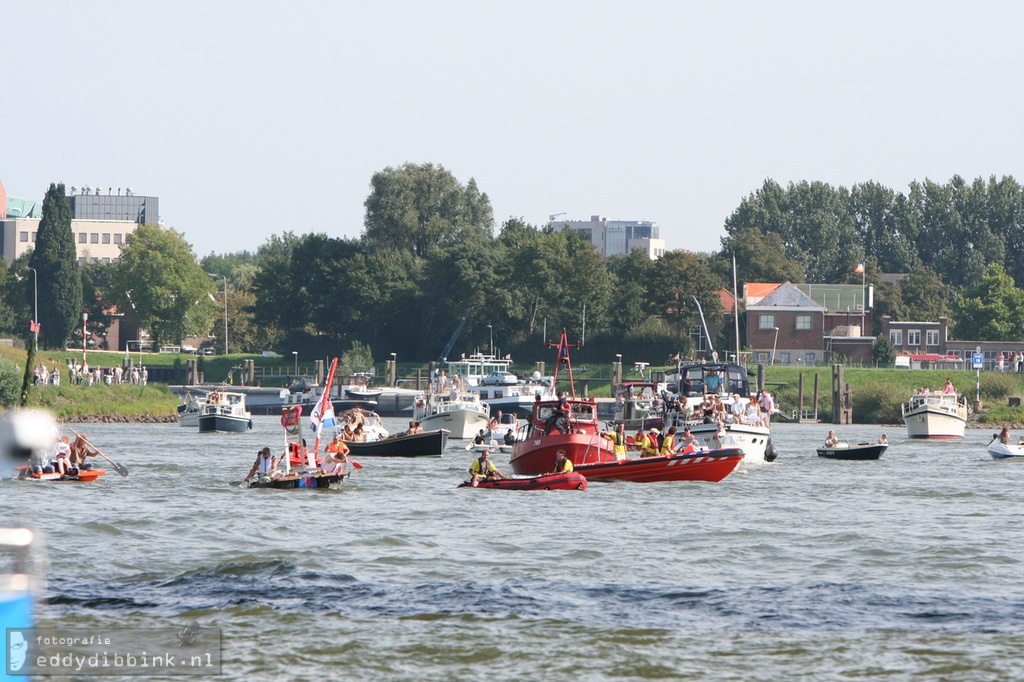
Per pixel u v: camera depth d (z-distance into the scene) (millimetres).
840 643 82125
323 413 180500
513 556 115500
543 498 167625
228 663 75750
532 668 75812
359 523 137625
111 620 85875
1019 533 136500
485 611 90062
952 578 106000
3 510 145125
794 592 98750
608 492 177875
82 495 164000
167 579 100438
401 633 83312
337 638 81750
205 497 163000
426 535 128500
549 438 199500
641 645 81188
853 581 104062
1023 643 82625
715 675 74875
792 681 73750
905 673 75562
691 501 167125
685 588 100125
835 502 169500
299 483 175375
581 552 118438
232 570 104750
